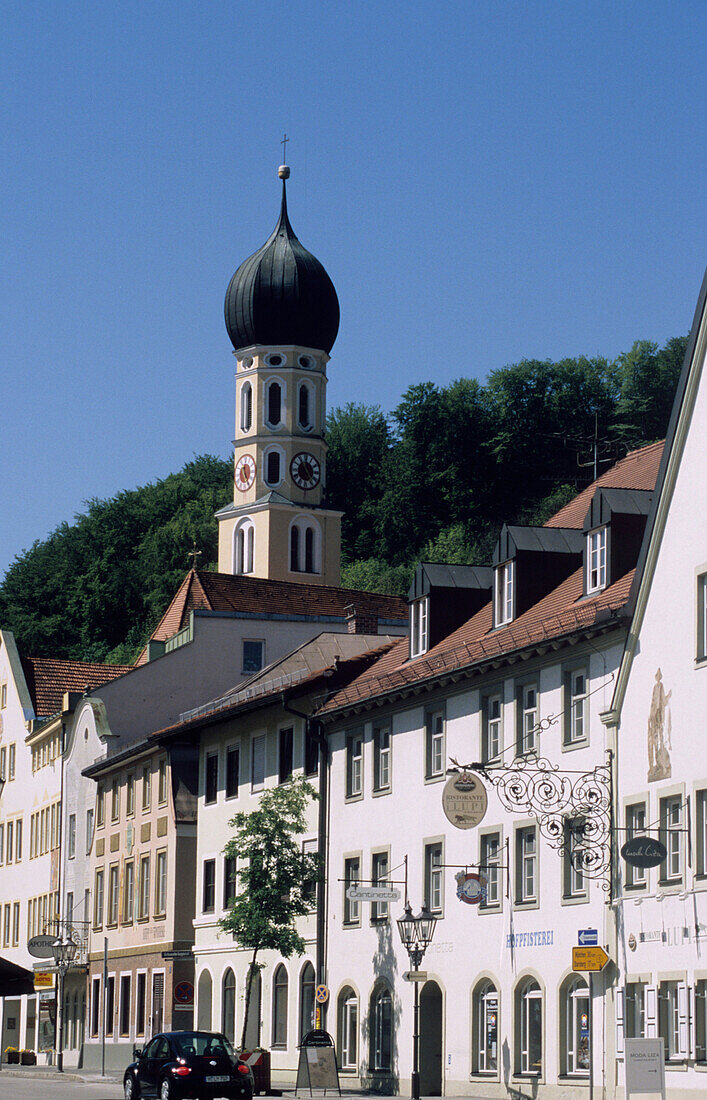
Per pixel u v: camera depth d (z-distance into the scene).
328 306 137.88
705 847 38.72
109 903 78.94
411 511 144.12
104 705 82.31
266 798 56.59
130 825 76.50
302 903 56.03
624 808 41.91
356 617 70.81
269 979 60.94
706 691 39.00
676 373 137.62
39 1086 58.72
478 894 45.03
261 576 133.75
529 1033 45.31
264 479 136.00
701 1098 37.66
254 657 83.88
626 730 42.06
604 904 42.12
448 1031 49.19
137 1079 45.81
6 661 104.38
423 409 143.62
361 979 54.56
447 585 54.16
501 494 141.75
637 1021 40.78
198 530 146.12
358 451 150.50
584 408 141.25
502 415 141.75
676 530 40.84
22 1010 93.31
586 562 46.12
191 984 62.31
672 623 40.59
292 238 139.75
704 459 40.00
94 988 79.94
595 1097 41.78
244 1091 44.25
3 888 100.38
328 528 136.12
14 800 99.62
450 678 49.72
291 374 136.88
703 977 37.97
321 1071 51.47
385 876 53.66
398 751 53.53
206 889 67.81
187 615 91.44
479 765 43.53
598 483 53.47
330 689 58.69
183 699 82.88
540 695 45.91
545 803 42.66
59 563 148.12
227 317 138.88
